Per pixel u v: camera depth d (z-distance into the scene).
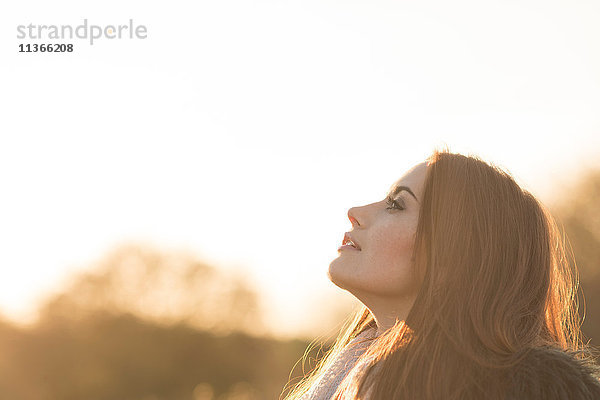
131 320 50.53
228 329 49.91
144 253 51.03
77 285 50.41
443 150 2.59
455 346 2.23
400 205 2.52
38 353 49.59
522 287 2.41
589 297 23.38
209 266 50.91
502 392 2.13
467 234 2.40
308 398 2.61
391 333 2.39
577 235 24.58
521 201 2.51
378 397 2.23
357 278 2.52
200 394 49.62
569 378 2.12
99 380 48.75
